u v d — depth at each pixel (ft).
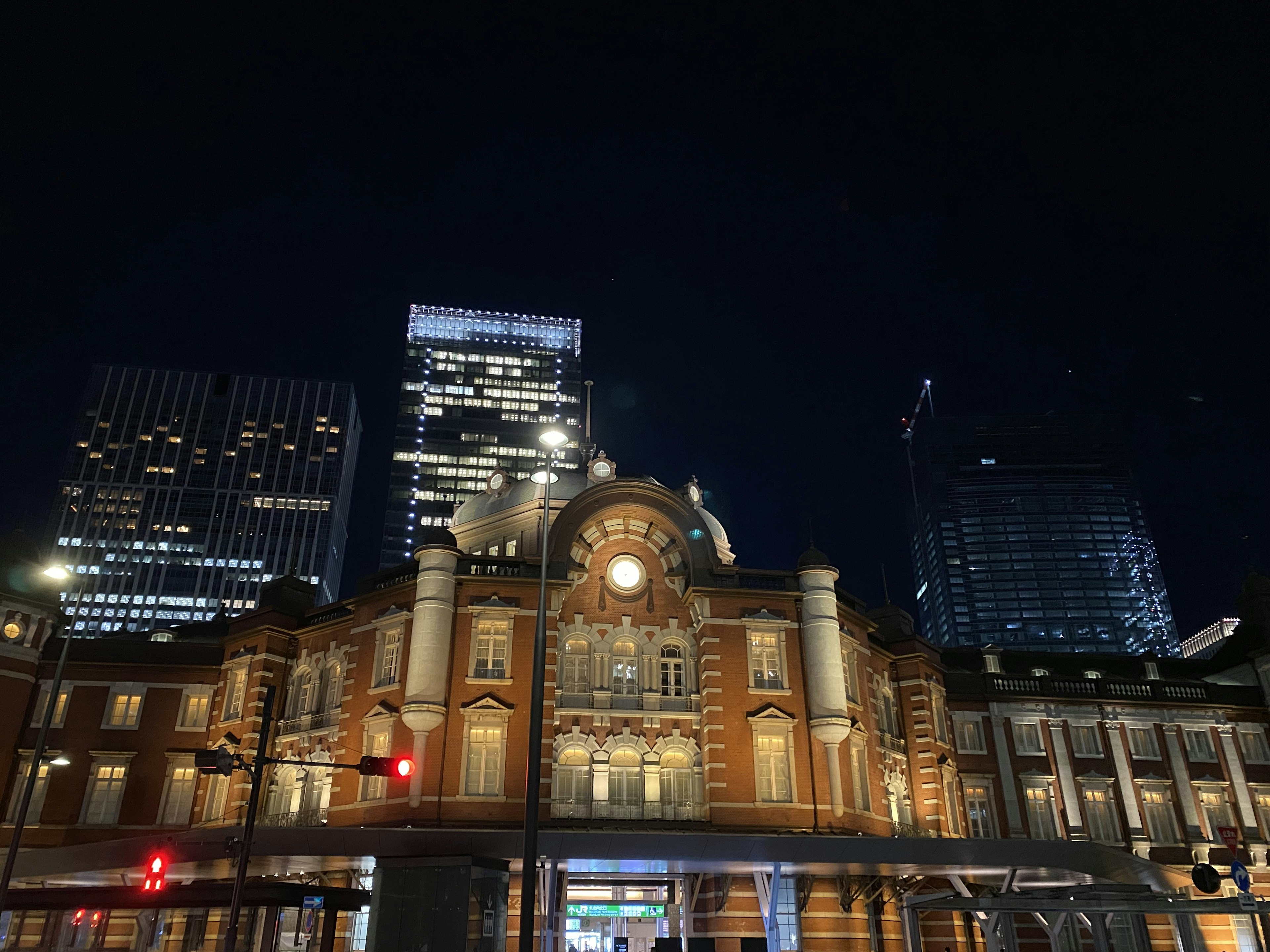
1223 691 192.65
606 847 105.29
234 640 168.14
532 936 64.34
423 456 555.28
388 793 133.18
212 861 110.22
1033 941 161.89
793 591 149.38
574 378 598.34
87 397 574.97
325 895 112.78
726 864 113.80
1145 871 126.72
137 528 544.21
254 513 556.51
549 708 137.69
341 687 151.64
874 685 166.20
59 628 173.17
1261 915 82.23
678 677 145.38
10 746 159.43
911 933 83.92
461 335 597.11
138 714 165.37
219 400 583.99
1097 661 204.54
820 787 138.62
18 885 138.00
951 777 171.94
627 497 151.64
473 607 141.79
